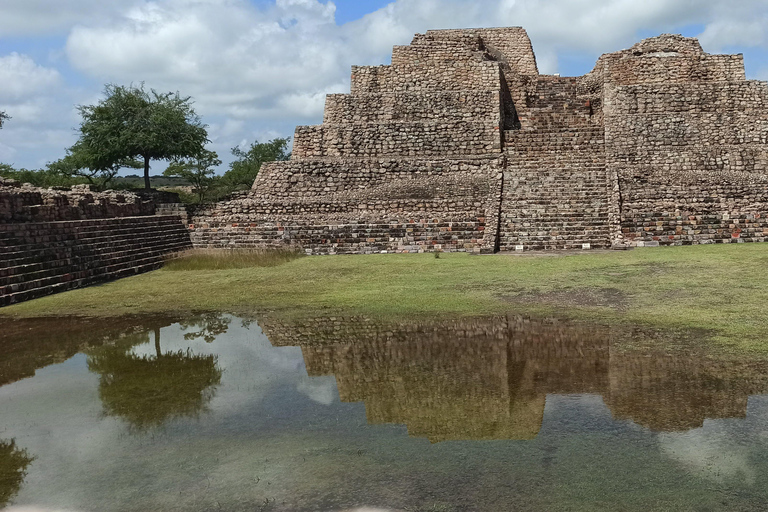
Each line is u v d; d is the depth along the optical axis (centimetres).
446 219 2402
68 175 4891
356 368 788
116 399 700
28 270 1495
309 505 443
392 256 2186
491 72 3506
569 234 2258
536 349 845
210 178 4672
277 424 601
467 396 665
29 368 850
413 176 3019
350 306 1205
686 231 2202
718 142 3127
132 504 456
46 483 495
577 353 814
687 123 3144
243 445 554
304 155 3325
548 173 2727
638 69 3509
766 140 3095
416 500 444
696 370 714
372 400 662
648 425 563
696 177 2717
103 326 1118
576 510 422
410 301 1227
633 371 724
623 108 3194
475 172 2975
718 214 2223
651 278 1384
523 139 3288
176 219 2545
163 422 621
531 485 459
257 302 1300
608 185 2508
